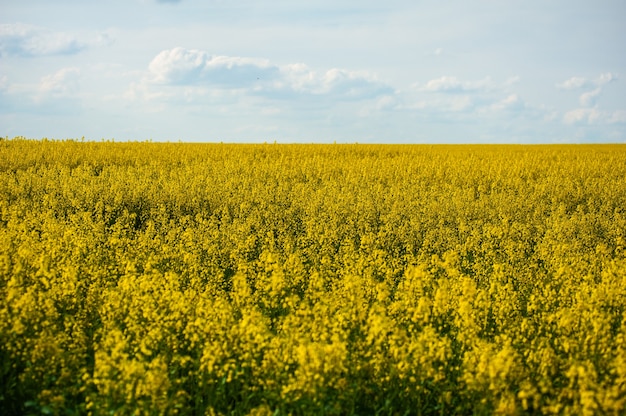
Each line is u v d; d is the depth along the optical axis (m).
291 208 20.03
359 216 19.61
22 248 11.50
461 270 14.41
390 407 7.33
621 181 27.31
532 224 19.58
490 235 16.95
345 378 7.48
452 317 10.21
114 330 7.73
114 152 33.91
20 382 7.51
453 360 8.70
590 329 8.97
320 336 8.08
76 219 16.66
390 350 7.58
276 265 10.72
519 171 30.52
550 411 7.03
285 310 10.46
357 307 9.12
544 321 9.85
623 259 14.55
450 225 19.19
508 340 8.12
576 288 11.43
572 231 17.81
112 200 20.86
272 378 7.60
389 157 38.88
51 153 31.11
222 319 8.38
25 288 9.98
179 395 7.27
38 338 8.10
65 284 9.83
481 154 40.91
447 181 28.19
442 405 7.29
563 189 25.11
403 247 16.62
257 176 27.23
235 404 7.72
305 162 30.92
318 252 15.15
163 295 9.42
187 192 22.00
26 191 21.78
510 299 10.43
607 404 6.37
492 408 7.03
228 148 40.53
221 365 7.72
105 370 6.84
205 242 14.76
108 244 14.55
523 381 7.35
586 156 39.53
